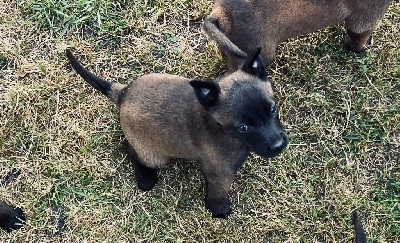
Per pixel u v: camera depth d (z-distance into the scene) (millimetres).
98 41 953
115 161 890
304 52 939
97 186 880
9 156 891
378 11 855
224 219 866
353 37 907
